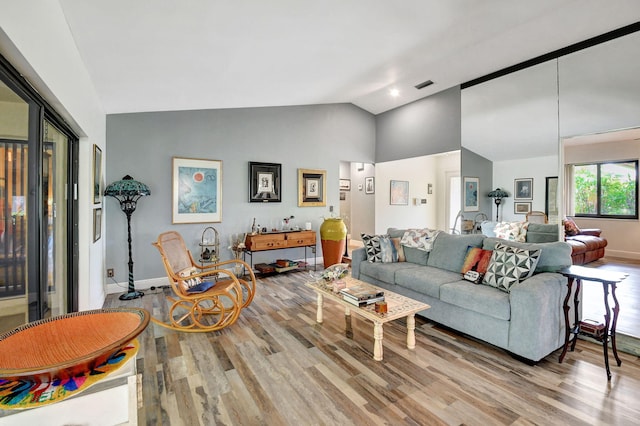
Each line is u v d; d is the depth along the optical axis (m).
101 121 3.66
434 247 3.76
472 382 2.19
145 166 4.31
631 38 3.02
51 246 2.18
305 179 5.70
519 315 2.44
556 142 3.62
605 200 3.26
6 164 1.43
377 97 5.60
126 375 0.85
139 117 4.27
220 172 4.86
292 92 4.53
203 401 1.98
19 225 1.54
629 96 3.05
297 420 1.81
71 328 1.02
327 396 2.03
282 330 3.04
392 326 3.16
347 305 2.77
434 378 2.23
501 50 3.61
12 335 0.93
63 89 1.90
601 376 2.26
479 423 1.78
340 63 3.56
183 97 3.83
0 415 0.73
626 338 2.78
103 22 1.98
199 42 2.38
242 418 1.83
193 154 4.65
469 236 3.49
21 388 0.79
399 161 6.13
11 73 1.37
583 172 3.40
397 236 4.26
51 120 2.04
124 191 3.69
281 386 2.13
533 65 3.83
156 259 4.41
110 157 4.08
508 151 4.12
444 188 6.63
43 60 1.53
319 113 5.86
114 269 4.14
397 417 1.83
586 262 3.40
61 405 0.77
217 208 4.85
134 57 2.51
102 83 3.00
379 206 6.67
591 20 2.99
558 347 2.60
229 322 3.04
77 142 2.78
